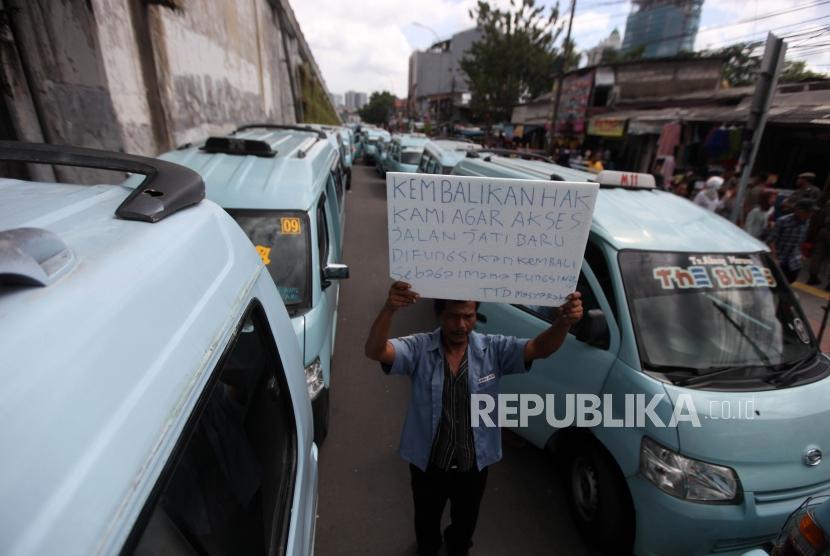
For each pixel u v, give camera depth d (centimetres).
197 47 928
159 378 76
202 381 89
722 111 1140
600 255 281
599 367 257
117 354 69
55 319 64
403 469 326
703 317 259
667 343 248
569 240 163
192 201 124
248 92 1405
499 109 2781
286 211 338
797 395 230
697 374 238
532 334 308
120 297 75
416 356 200
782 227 634
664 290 264
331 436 356
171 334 83
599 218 295
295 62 2519
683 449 215
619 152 1662
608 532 249
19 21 420
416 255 168
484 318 357
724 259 281
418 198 158
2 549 45
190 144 457
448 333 193
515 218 160
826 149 949
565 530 281
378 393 414
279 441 152
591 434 263
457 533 239
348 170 1230
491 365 203
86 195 117
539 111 2252
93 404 62
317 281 326
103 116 543
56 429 56
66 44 477
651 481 221
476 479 211
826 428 224
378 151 1897
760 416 219
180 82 827
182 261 99
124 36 623
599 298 272
